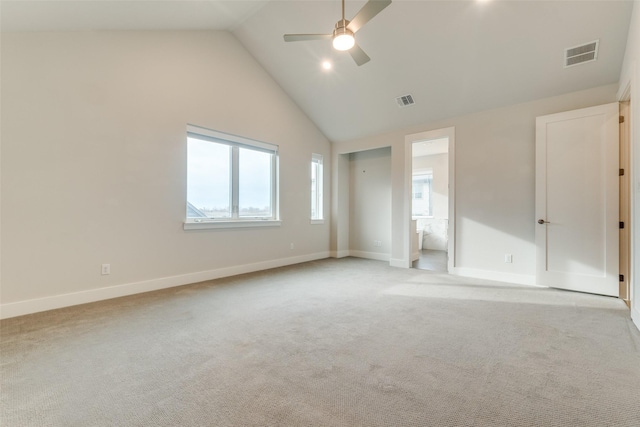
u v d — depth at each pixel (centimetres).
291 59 451
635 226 246
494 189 416
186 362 185
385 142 539
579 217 346
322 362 185
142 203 343
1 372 172
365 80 443
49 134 279
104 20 291
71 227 293
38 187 274
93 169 306
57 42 284
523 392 154
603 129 330
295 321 255
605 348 204
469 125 439
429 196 833
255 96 471
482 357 192
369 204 618
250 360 188
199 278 398
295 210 541
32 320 254
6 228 259
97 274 310
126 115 330
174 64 372
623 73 306
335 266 514
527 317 265
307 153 566
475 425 130
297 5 367
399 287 371
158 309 284
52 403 145
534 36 317
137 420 133
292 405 144
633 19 260
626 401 146
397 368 178
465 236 442
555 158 361
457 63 372
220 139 427
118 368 178
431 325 246
